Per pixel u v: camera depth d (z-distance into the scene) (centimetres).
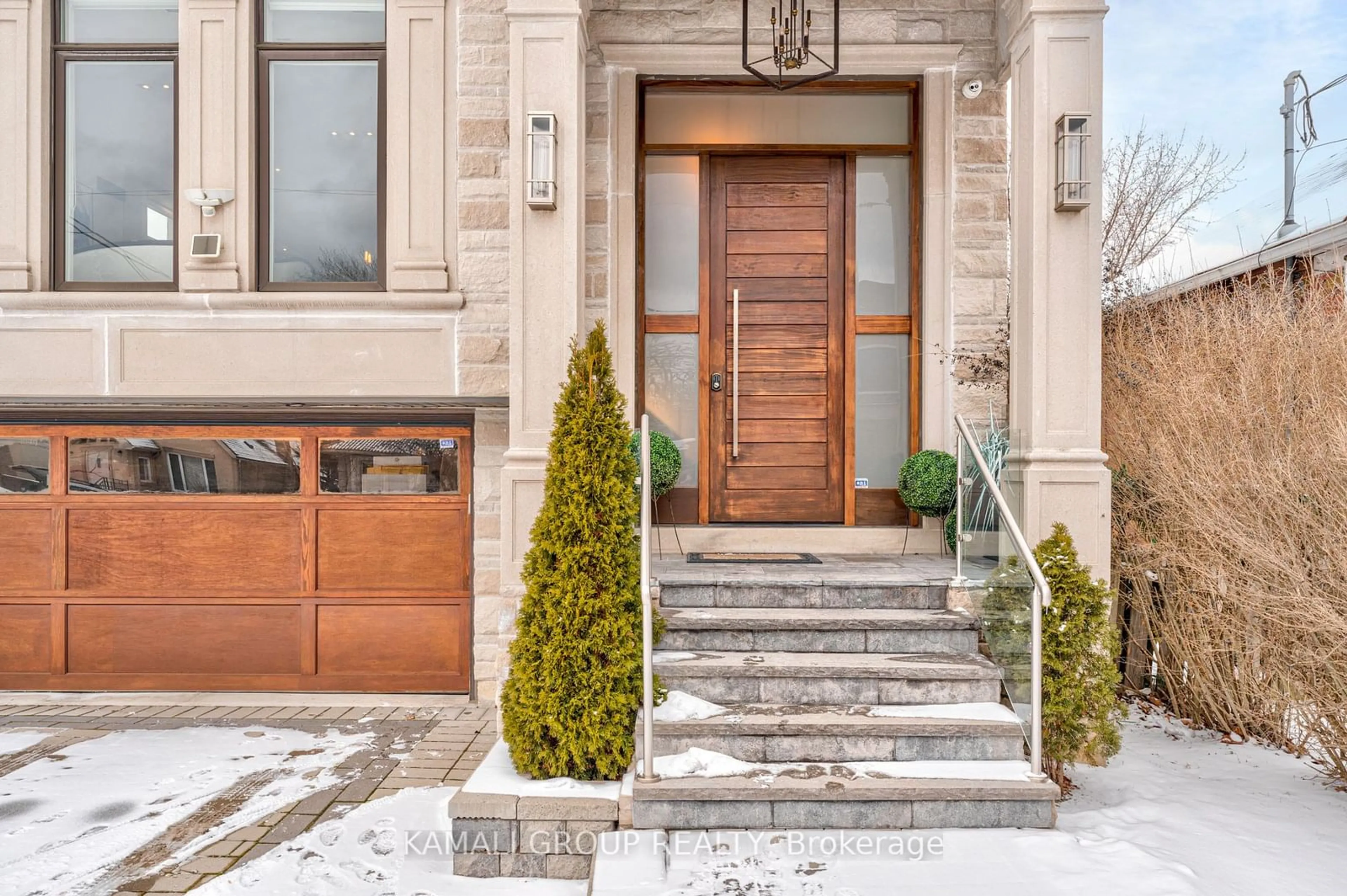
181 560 568
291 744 470
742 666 385
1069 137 436
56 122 565
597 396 368
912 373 576
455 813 325
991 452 506
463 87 541
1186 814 354
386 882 319
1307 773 424
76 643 567
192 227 550
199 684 566
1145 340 616
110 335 533
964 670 383
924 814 330
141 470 572
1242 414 486
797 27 546
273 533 569
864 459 586
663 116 584
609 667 351
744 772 343
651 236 586
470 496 567
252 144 553
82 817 373
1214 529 455
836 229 585
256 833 358
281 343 536
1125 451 553
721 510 582
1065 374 444
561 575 354
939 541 566
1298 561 421
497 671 463
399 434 570
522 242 461
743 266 586
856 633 412
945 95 560
